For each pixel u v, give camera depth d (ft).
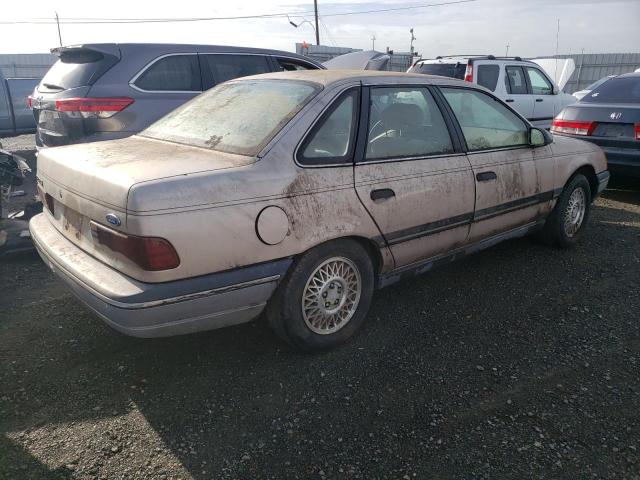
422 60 34.55
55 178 10.14
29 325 11.34
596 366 10.18
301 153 9.58
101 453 7.82
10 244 14.80
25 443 7.97
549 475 7.52
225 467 7.61
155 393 9.20
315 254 9.75
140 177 8.30
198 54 21.06
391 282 11.61
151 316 8.20
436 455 7.87
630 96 22.38
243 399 9.09
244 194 8.73
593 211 21.11
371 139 10.64
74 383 9.42
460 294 13.24
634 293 13.42
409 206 11.00
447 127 12.19
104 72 19.15
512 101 31.96
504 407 8.94
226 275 8.73
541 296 13.17
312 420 8.59
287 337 9.98
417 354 10.52
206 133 10.61
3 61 92.79
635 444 8.13
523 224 14.57
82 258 9.28
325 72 11.61
